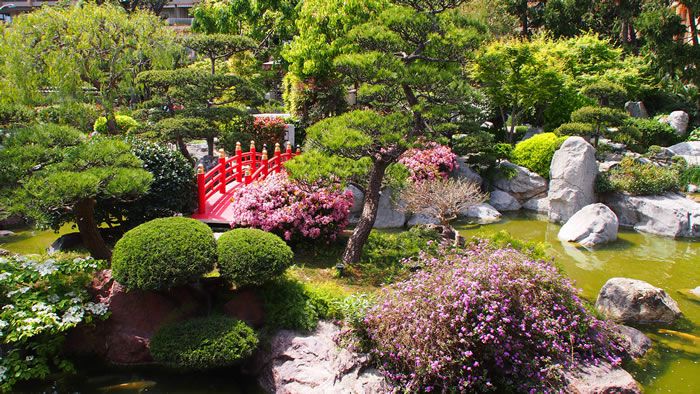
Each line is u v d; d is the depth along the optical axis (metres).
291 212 9.36
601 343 6.85
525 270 6.77
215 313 7.13
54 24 12.03
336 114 19.00
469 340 6.07
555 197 14.84
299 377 6.28
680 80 24.38
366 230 9.09
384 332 6.31
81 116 11.90
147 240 6.64
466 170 16.59
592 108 17.80
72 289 6.93
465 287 6.26
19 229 11.49
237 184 12.18
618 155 17.97
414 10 9.02
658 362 7.11
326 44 17.98
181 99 15.28
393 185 12.34
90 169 7.06
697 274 10.73
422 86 8.78
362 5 16.98
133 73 14.66
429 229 10.48
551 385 6.09
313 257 9.37
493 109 21.69
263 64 29.48
